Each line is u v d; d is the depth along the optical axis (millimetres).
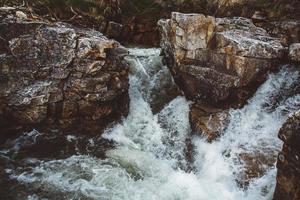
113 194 7625
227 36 9906
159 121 10000
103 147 9109
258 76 9898
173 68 10750
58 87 8969
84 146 9070
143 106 10250
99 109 9414
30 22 9086
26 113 8773
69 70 9023
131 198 7559
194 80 10250
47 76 8977
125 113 9922
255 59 9680
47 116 9016
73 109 9180
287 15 12625
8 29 8867
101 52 9188
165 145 9422
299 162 6426
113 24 12875
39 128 9047
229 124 9430
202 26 10055
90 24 12383
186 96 10555
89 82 9102
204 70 10047
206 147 9039
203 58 10188
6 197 7320
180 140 9516
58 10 11805
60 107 9070
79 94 9125
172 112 10172
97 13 12586
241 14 13094
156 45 13289
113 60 9570
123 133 9609
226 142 9047
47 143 8961
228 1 13242
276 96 9938
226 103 9922
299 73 9914
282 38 11680
